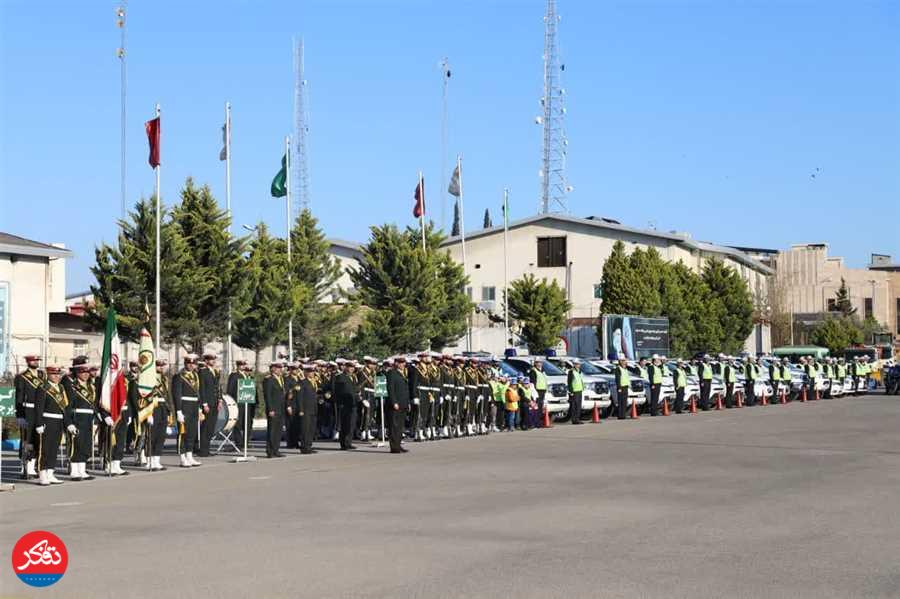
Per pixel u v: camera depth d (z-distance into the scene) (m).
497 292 76.19
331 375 30.34
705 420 35.84
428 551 11.70
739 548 11.81
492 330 64.19
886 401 50.44
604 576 10.30
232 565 10.97
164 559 11.36
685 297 69.75
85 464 21.22
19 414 21.06
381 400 27.95
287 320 48.09
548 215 75.19
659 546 11.95
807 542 12.18
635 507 15.04
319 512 14.84
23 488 18.97
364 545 12.09
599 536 12.63
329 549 11.86
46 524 14.13
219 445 27.16
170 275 41.78
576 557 11.30
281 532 13.09
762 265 95.81
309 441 25.59
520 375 34.69
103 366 21.14
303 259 54.06
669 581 10.05
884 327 129.75
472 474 19.61
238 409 26.03
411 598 9.39
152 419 21.91
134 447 24.58
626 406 37.12
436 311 53.91
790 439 27.06
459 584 9.95
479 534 12.82
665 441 26.78
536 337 60.41
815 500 15.70
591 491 16.88
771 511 14.60
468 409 30.62
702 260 82.62
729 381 44.84
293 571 10.62
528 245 75.94
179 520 14.27
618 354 50.62
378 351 51.06
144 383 21.86
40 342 42.19
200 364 25.05
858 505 15.17
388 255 53.47
